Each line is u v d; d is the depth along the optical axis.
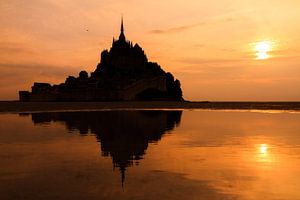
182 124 53.19
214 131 41.44
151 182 15.79
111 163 20.36
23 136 35.47
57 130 42.22
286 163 20.34
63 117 72.88
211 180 16.19
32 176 16.92
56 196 13.59
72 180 16.14
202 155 23.36
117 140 32.03
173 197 13.52
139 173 17.66
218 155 23.33
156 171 18.14
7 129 43.44
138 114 88.75
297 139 32.75
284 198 13.49
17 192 14.15
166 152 24.67
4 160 21.34
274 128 45.56
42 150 25.58
